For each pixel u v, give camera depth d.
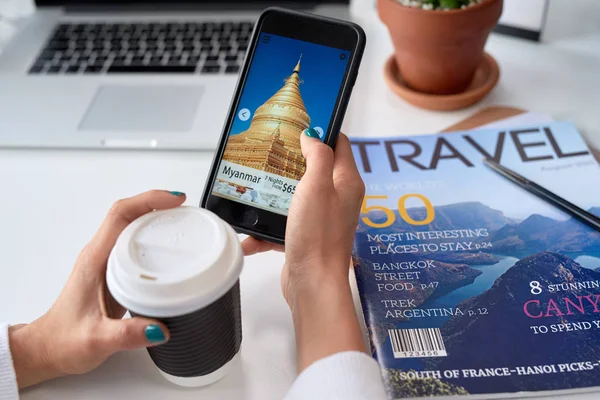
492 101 0.80
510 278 0.55
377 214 0.63
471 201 0.64
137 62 0.90
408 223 0.62
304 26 0.58
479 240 0.59
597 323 0.51
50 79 0.87
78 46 0.94
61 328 0.47
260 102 0.58
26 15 1.03
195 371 0.47
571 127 0.73
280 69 0.58
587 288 0.54
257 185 0.57
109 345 0.45
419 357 0.49
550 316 0.52
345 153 0.55
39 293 0.58
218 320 0.44
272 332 0.54
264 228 0.56
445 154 0.70
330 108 0.56
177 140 0.75
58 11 1.04
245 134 0.58
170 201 0.50
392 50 0.91
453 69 0.75
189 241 0.42
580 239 0.59
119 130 0.77
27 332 0.49
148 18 1.01
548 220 0.61
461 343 0.50
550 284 0.54
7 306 0.56
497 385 0.47
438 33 0.70
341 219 0.49
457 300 0.54
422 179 0.67
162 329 0.41
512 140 0.72
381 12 0.75
